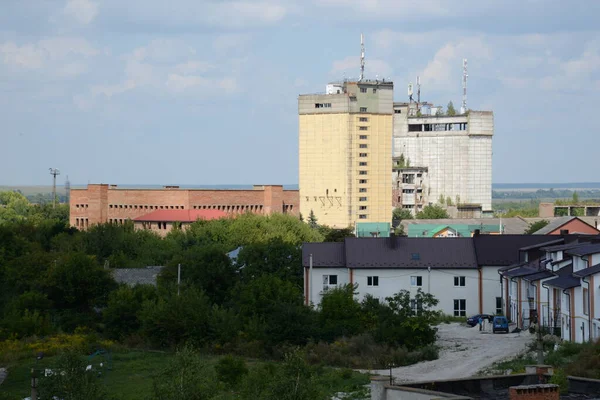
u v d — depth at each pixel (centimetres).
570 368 8119
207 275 14450
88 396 6650
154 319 11912
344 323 11906
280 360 10819
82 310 14388
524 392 4009
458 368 9562
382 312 11806
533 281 11644
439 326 13262
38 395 6706
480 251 14425
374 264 14288
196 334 11762
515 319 12888
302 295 13875
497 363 9600
